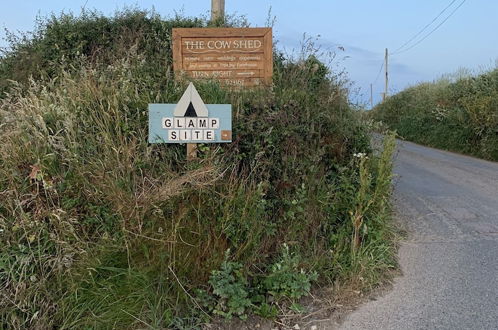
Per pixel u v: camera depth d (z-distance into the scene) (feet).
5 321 10.17
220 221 12.01
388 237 16.71
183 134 12.85
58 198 11.48
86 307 10.50
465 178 30.96
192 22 26.32
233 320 11.25
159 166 12.84
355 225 14.24
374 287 13.29
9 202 11.02
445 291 12.89
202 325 10.96
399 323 11.21
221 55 20.08
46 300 10.48
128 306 10.61
